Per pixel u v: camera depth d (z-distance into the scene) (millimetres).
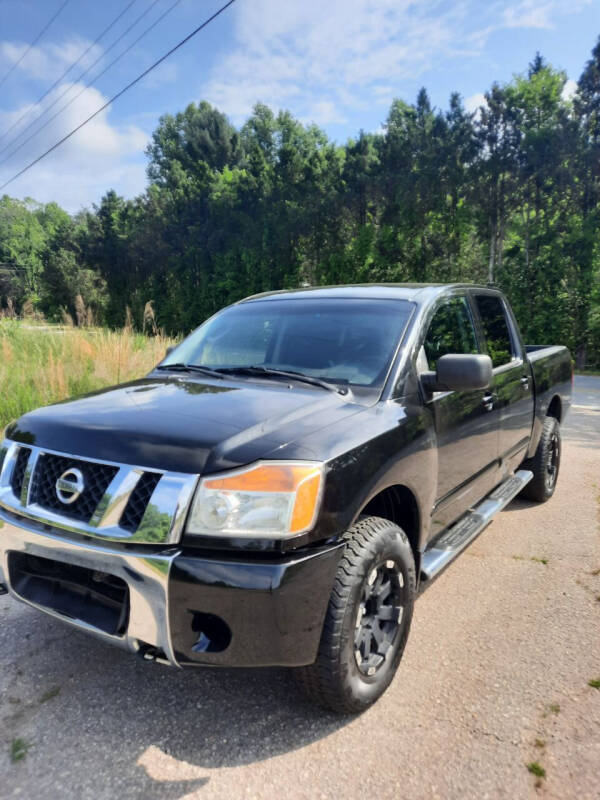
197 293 46375
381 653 2521
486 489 3979
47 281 57719
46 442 2422
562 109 28062
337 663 2230
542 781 2086
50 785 2076
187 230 50062
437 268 32438
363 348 3068
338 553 2229
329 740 2301
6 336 10586
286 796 2033
